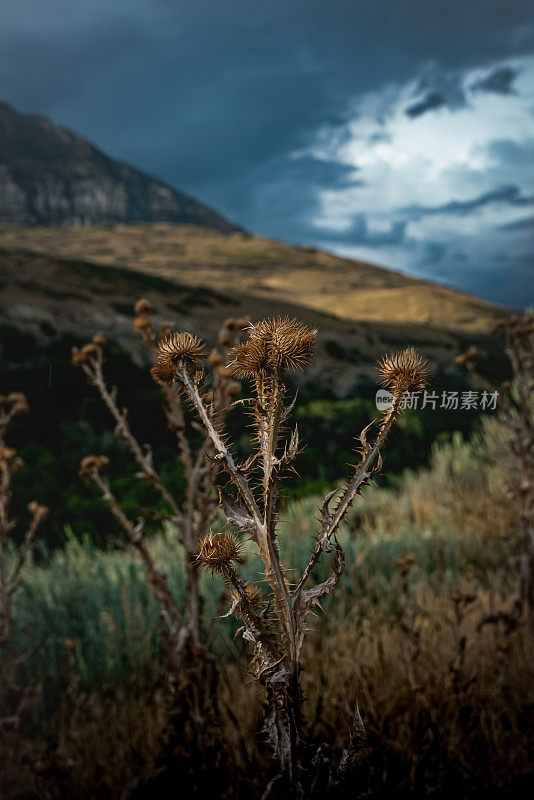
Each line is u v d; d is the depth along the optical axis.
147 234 151.38
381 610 3.60
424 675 2.49
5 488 2.42
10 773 2.10
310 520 5.19
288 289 85.00
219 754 1.79
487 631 3.20
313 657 2.60
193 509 2.35
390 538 5.50
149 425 7.96
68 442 7.63
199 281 91.56
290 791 1.06
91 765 2.19
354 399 9.05
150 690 2.92
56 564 4.79
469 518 5.82
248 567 3.55
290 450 1.00
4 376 8.23
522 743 2.17
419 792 1.77
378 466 1.07
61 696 2.78
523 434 3.54
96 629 3.67
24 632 3.25
